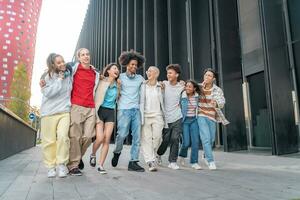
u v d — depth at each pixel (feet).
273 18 31.48
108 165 22.88
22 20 199.00
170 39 48.83
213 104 20.90
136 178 16.37
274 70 30.42
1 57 185.78
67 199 11.33
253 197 11.71
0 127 26.71
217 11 39.11
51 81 16.72
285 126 29.86
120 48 79.92
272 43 30.91
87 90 17.67
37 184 14.46
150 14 60.23
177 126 20.94
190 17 45.39
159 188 13.52
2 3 193.77
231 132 36.99
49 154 16.83
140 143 20.36
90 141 18.15
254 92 37.58
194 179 16.02
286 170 19.33
